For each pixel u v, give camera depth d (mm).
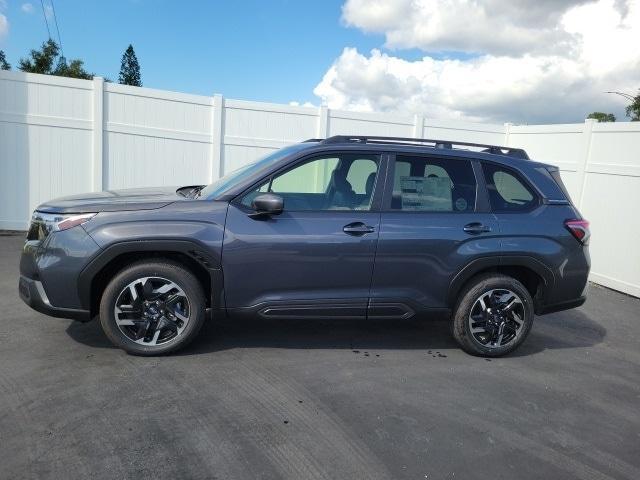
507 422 3457
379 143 4539
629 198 7797
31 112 9234
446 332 5254
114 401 3389
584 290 4785
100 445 2889
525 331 4633
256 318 4199
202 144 10062
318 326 5156
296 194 4363
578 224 4688
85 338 4461
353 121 10609
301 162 4336
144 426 3107
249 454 2889
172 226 3947
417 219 4340
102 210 3939
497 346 4609
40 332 4562
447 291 4410
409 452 3012
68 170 9539
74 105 9391
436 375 4152
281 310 4188
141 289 4039
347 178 4406
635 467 3037
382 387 3850
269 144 10344
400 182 4422
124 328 4047
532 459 3043
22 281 4098
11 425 3045
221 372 3924
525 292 4582
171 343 4105
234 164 10281
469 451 3070
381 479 2744
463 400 3732
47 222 3941
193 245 3959
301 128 10430
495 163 4676
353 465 2850
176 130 9898
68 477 2598
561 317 6340
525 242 4488
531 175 4727
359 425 3270
